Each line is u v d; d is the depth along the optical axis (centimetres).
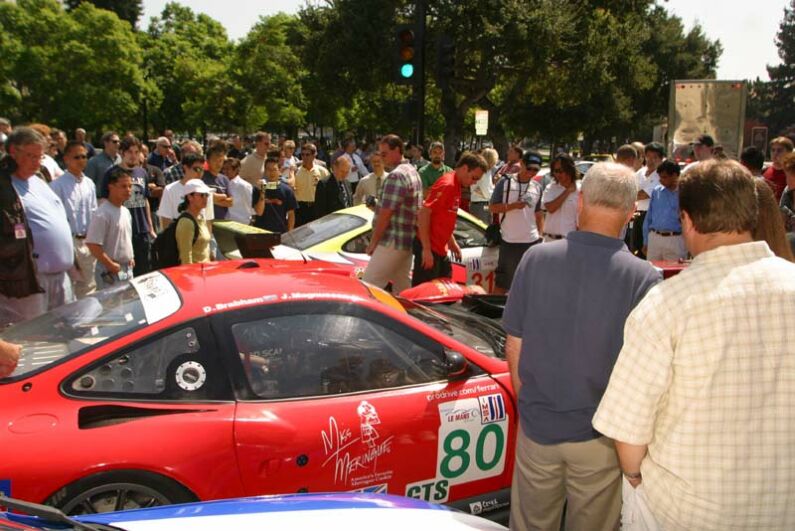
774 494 194
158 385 309
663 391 199
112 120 4716
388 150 657
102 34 4559
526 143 7681
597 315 251
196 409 307
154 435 293
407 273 661
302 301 338
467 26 2692
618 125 4772
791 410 192
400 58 1070
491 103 3197
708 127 1473
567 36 2911
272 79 4169
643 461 211
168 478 292
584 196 263
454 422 341
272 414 312
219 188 848
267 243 545
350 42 2792
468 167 630
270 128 5088
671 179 714
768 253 199
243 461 303
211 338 319
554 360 257
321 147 3309
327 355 334
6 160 507
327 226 766
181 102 5597
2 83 4362
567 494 267
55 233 539
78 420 292
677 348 195
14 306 507
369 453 323
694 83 1466
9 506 200
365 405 327
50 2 4544
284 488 310
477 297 515
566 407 255
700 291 194
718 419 192
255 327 326
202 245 585
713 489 194
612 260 255
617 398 204
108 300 357
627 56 3269
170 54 5769
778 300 192
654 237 734
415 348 350
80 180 676
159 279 369
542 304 260
